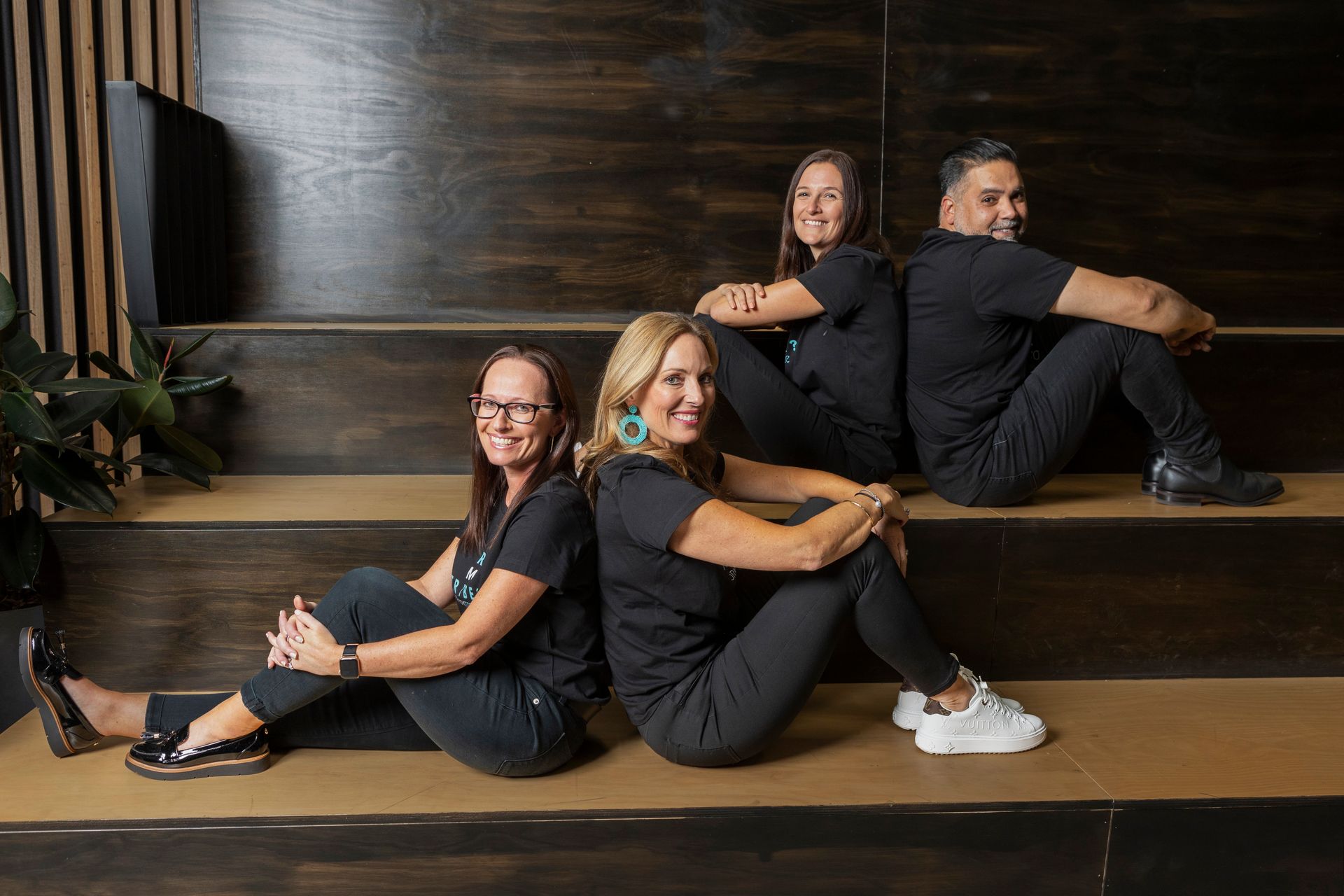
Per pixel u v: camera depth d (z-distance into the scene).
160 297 2.29
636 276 2.76
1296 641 2.04
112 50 2.48
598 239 2.74
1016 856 1.53
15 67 2.12
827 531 1.49
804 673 1.52
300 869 1.46
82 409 1.94
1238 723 1.82
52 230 2.25
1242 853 1.56
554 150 2.70
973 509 2.03
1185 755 1.69
